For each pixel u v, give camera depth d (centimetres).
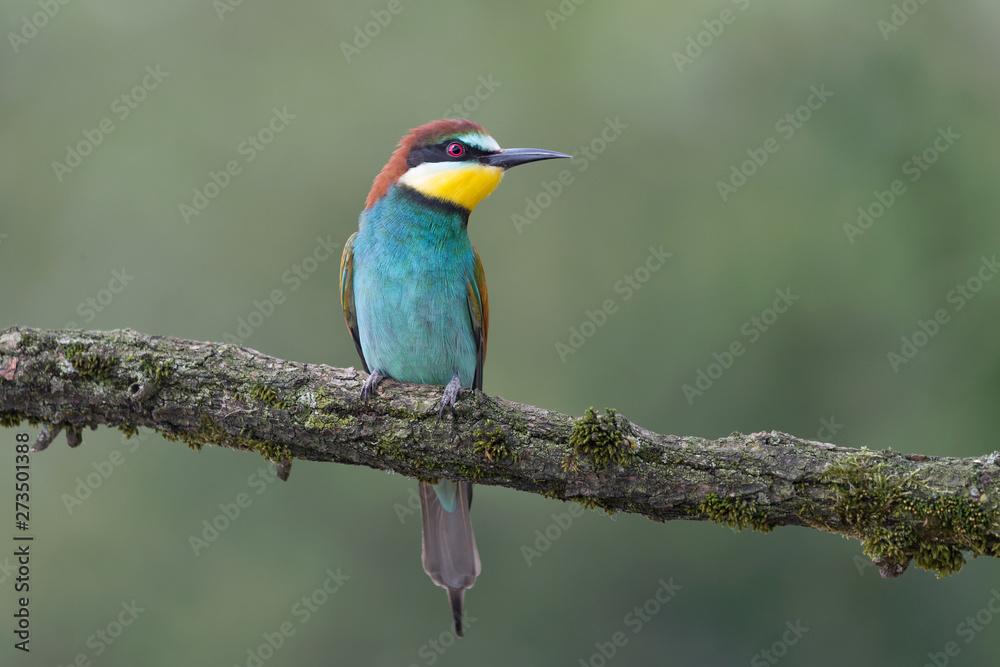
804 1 1366
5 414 671
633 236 1395
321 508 1346
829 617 1269
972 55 1312
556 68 1441
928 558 593
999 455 597
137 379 657
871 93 1333
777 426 1291
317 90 1448
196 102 1436
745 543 1317
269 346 1380
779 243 1323
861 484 597
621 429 633
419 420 661
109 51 1437
